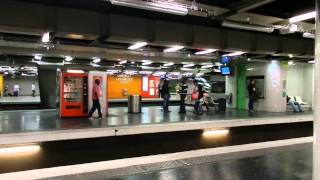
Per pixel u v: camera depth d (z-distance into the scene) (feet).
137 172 16.25
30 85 112.16
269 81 44.80
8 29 22.36
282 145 25.61
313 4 23.80
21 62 53.26
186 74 82.94
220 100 44.88
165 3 18.61
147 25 27.25
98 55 46.93
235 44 32.32
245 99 49.55
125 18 26.23
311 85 49.19
